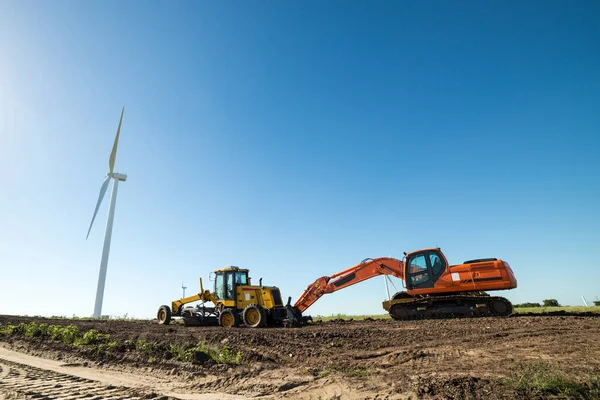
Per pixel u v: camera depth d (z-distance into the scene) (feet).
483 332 32.53
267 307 55.31
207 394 21.24
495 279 46.52
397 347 29.30
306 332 37.76
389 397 17.71
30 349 38.52
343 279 58.34
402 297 52.11
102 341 38.17
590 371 18.19
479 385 17.44
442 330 34.88
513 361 21.88
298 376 23.40
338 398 18.76
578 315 42.88
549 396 15.61
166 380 25.39
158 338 36.81
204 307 60.44
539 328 32.53
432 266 50.03
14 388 22.39
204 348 30.96
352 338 33.65
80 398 20.20
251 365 26.99
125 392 21.77
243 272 60.23
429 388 17.69
